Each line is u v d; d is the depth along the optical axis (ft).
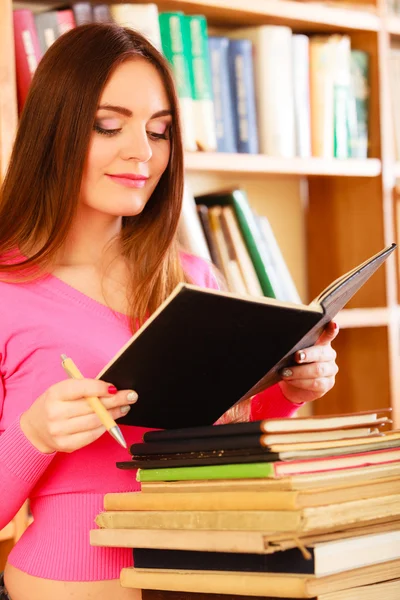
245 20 9.07
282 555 3.74
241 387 4.54
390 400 9.67
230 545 3.75
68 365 4.31
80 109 5.14
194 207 8.48
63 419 4.18
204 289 3.63
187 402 4.49
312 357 4.79
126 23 7.43
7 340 5.17
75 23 7.68
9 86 7.30
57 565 4.93
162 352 3.96
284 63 8.93
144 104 5.17
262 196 10.38
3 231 5.54
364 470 4.02
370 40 9.68
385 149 9.67
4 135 7.28
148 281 5.54
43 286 5.35
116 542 4.20
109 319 5.36
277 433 3.89
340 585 3.76
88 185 5.24
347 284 4.35
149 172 5.37
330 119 9.34
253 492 3.76
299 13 9.03
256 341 4.11
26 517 7.57
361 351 9.95
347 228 10.12
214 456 4.00
